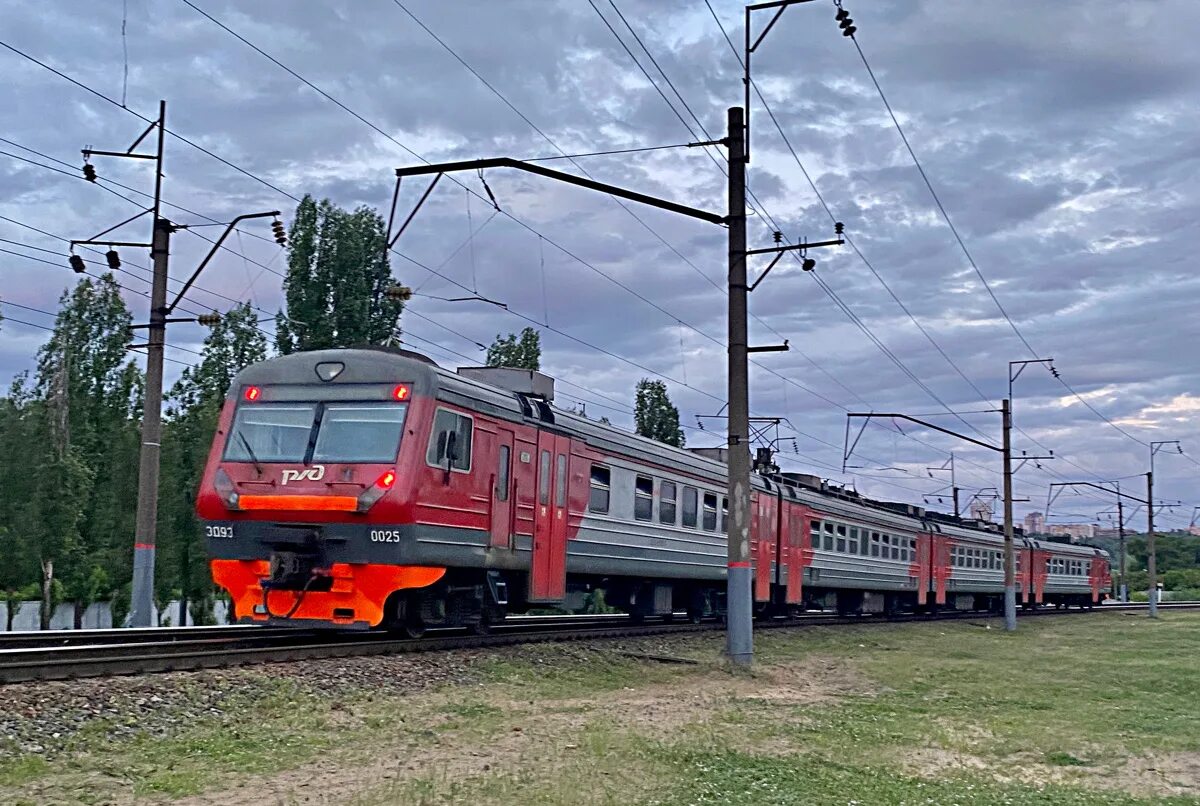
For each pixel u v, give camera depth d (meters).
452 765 8.63
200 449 38.94
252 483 15.18
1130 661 22.34
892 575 38.19
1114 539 126.00
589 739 9.88
